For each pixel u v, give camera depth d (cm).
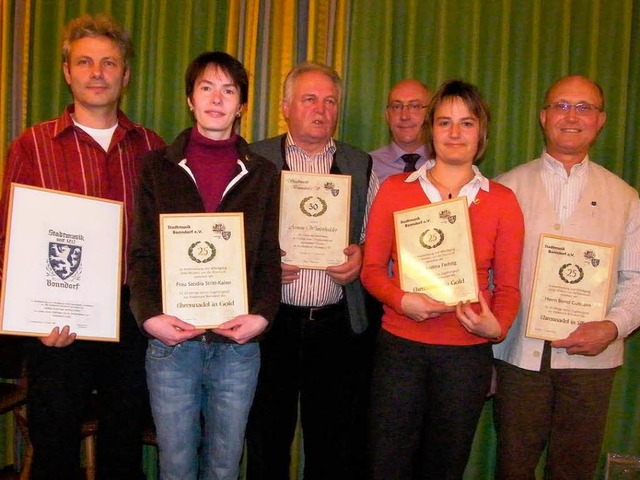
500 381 224
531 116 282
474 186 199
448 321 192
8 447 292
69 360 192
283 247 222
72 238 188
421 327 194
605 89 281
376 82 282
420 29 282
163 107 282
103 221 193
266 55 283
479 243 195
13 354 245
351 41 280
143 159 185
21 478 244
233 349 183
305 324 227
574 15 282
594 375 215
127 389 200
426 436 199
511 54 284
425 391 197
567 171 224
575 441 217
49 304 185
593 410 215
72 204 189
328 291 229
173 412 179
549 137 224
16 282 182
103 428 203
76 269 189
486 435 294
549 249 211
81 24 202
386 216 204
